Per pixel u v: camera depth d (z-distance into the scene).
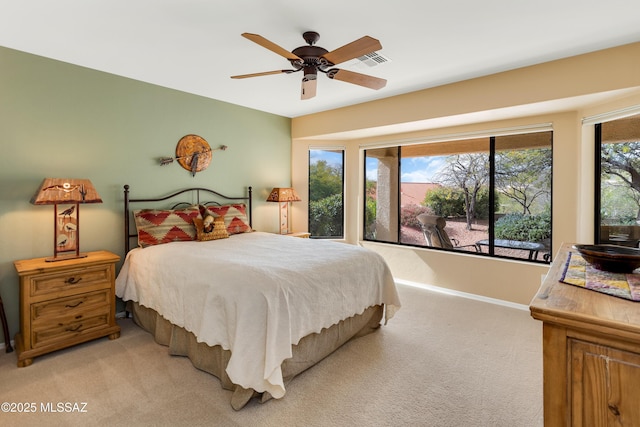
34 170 2.79
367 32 2.34
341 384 2.18
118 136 3.31
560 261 1.67
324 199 5.32
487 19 2.17
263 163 4.84
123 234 3.36
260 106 4.52
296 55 2.30
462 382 2.21
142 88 3.48
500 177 3.90
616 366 0.90
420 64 2.94
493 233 3.96
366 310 2.91
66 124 2.96
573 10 2.05
